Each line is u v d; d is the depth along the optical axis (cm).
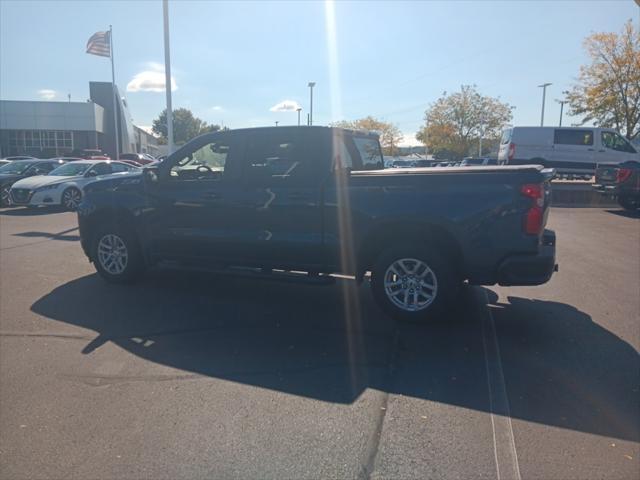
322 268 607
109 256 741
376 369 466
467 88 4897
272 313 622
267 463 327
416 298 573
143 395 419
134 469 322
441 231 557
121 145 6169
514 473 317
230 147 647
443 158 5478
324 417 383
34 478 316
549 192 573
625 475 316
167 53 1862
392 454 337
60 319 600
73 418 384
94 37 3016
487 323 586
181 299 677
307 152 611
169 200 680
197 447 345
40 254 966
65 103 5344
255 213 627
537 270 530
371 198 570
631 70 2975
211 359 489
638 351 507
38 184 1662
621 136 2434
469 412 389
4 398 415
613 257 954
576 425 372
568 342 529
